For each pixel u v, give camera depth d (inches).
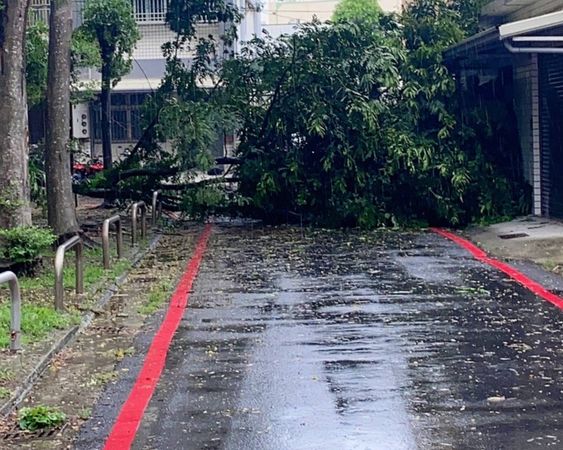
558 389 269.6
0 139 464.4
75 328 359.3
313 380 284.2
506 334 343.0
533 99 714.8
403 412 250.7
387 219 719.7
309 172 741.3
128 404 265.4
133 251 584.4
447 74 729.6
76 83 972.6
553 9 650.8
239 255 579.2
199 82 854.5
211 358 316.2
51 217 563.2
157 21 1269.7
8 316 352.8
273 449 224.4
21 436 239.5
